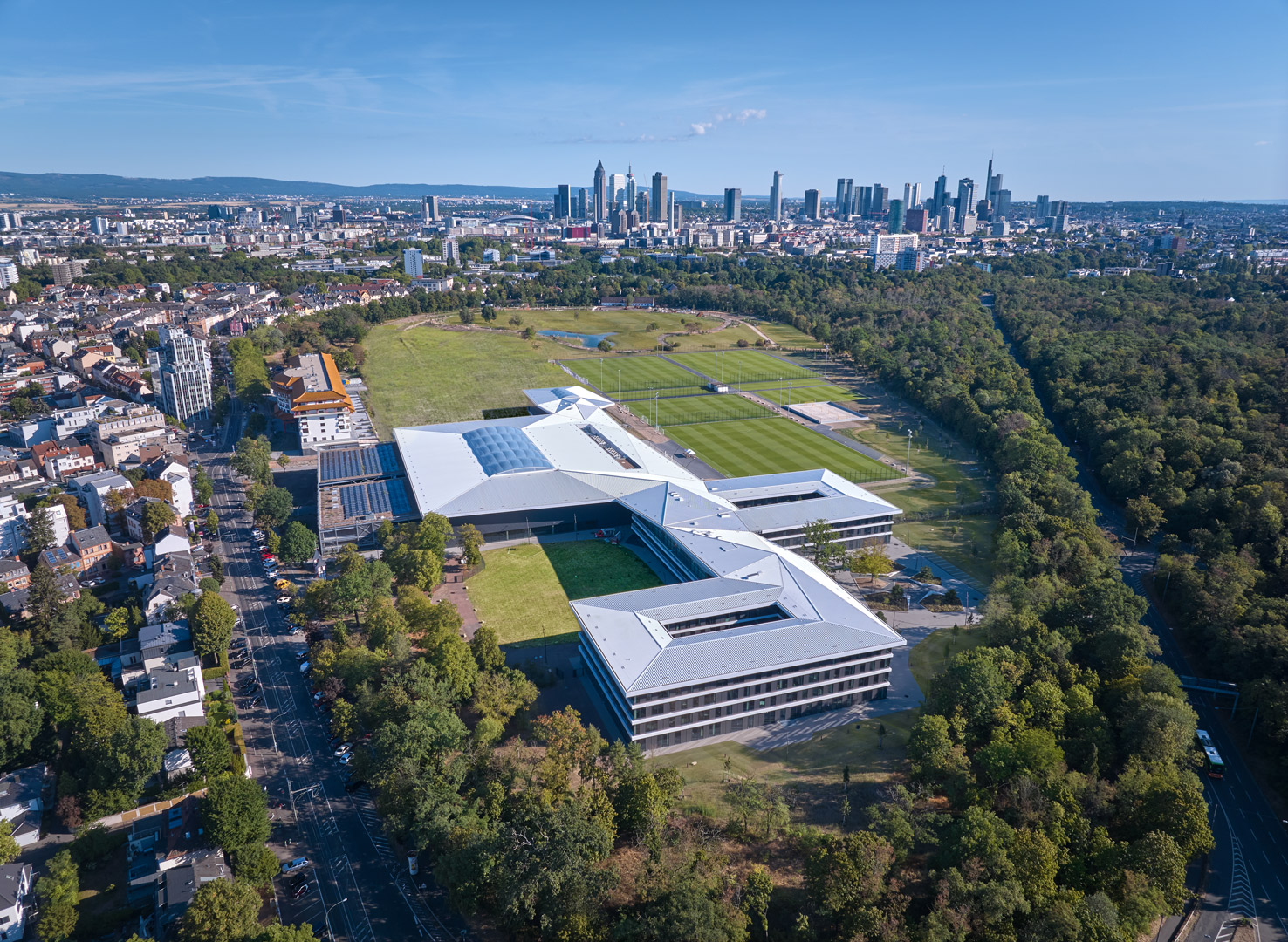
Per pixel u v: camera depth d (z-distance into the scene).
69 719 168.38
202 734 155.25
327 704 176.38
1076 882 128.25
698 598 189.00
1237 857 142.88
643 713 161.00
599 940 116.44
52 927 122.62
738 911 118.88
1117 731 160.88
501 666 181.00
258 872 131.25
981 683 160.00
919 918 123.94
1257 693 170.12
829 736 168.75
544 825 127.44
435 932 125.94
